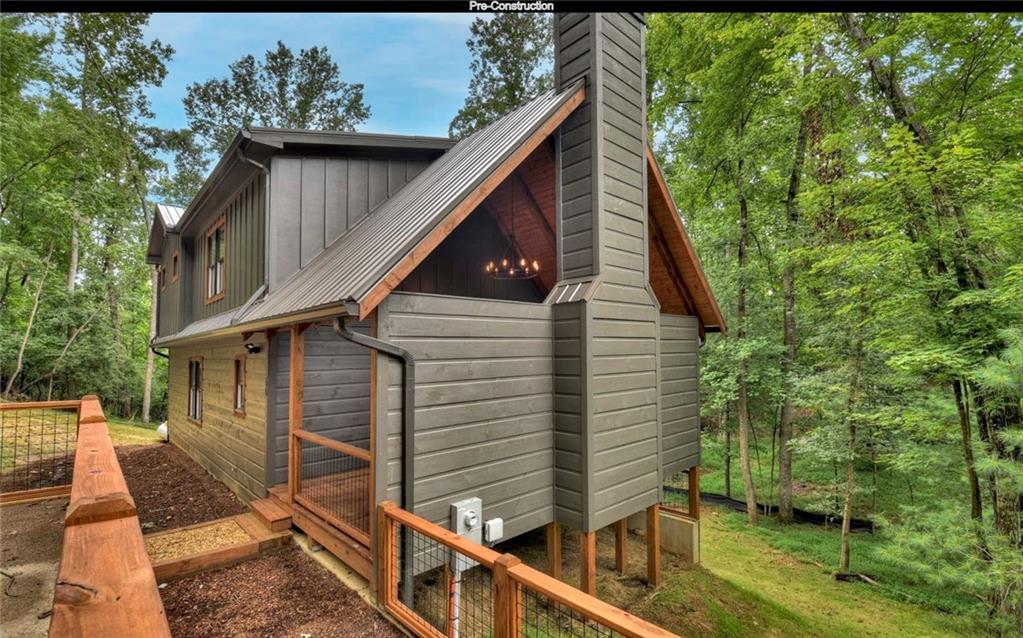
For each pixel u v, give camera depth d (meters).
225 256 8.44
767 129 10.78
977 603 6.39
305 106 22.28
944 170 5.82
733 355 11.23
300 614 3.68
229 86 21.80
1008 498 6.01
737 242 12.34
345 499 5.07
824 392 9.08
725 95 11.14
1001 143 6.26
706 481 14.43
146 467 8.68
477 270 7.55
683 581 6.18
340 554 4.32
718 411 13.37
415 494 3.91
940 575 6.16
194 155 21.41
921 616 6.61
